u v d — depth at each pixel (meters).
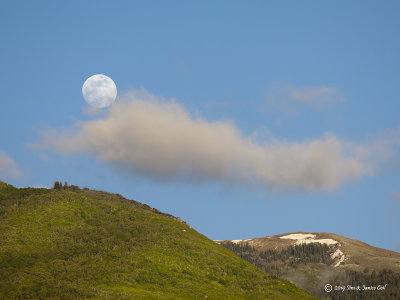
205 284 158.88
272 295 167.38
